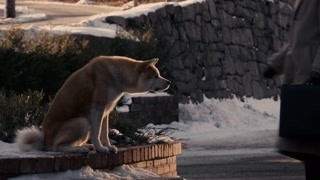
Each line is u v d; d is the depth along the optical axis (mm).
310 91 4004
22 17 43250
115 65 9391
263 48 33781
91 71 9336
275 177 13750
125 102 21125
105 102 9258
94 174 8898
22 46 19438
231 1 31812
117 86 9391
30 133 9328
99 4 65625
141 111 21234
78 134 9227
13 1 43438
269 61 4457
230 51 31312
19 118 11023
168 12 28109
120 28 25500
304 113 4016
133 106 21062
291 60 4230
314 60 4090
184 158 16812
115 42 23359
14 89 17828
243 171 14641
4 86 17625
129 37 24422
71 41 20906
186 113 25875
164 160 10930
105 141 9531
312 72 4102
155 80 9609
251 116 29062
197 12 29547
